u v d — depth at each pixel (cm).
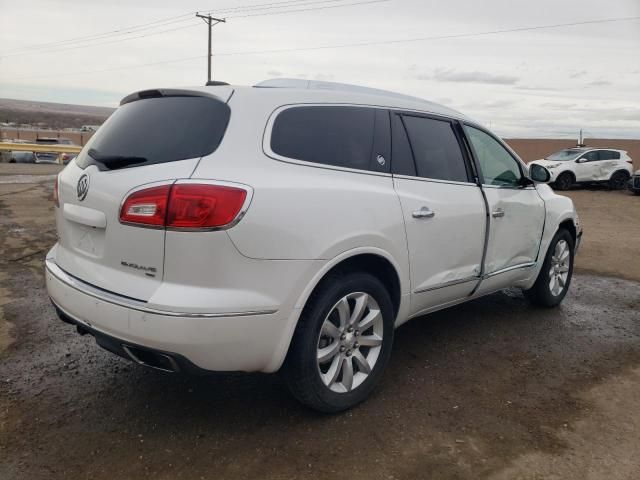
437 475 260
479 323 473
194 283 247
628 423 311
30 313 465
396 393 340
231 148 264
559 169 2009
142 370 363
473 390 347
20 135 7775
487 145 424
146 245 253
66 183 311
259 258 256
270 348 267
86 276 283
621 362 399
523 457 276
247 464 264
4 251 704
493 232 406
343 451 277
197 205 243
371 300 318
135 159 272
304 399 294
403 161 343
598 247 870
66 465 260
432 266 354
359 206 299
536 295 505
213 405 319
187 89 293
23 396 325
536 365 389
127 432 290
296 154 286
